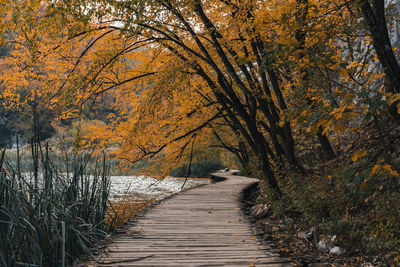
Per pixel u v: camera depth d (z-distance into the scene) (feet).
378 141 20.39
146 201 32.60
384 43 16.40
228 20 24.07
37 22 18.16
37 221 10.85
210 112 34.32
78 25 20.10
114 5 18.06
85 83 24.70
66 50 24.86
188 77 26.84
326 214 19.19
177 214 24.72
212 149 68.49
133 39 23.98
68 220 12.53
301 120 8.59
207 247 15.62
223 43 24.35
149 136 30.17
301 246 17.01
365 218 16.20
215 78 29.78
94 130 30.01
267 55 8.52
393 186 16.43
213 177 67.41
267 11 21.93
